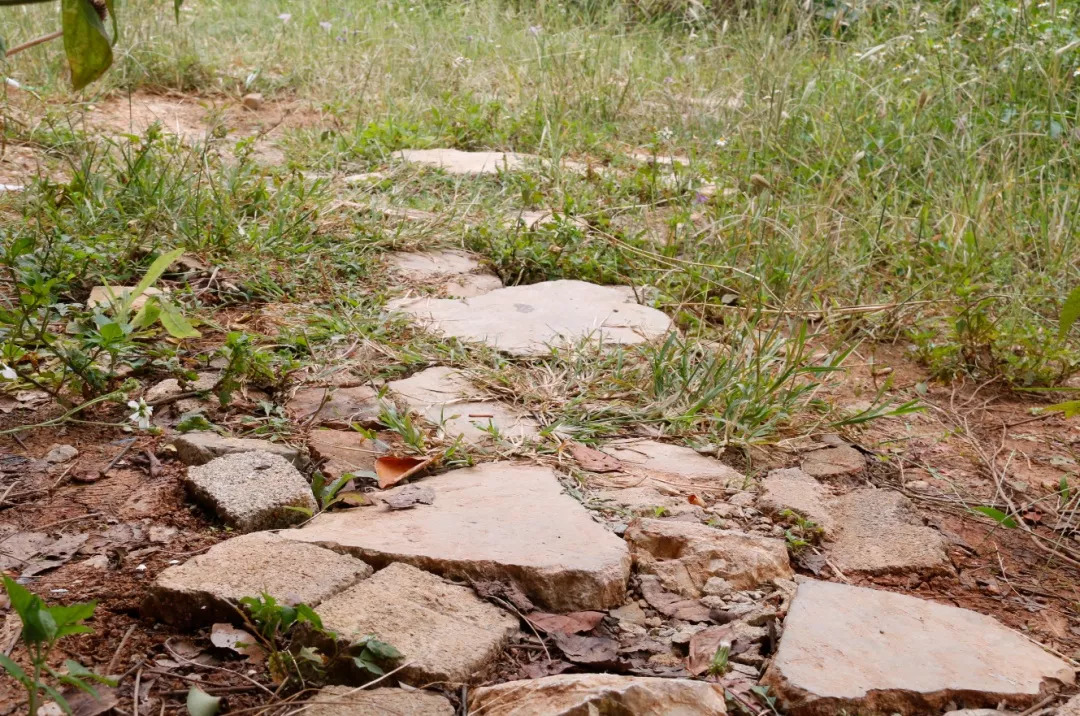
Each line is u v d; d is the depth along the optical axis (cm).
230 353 331
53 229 433
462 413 322
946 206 521
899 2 816
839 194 508
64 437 296
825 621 227
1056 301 447
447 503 266
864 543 272
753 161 609
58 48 750
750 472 303
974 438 345
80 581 231
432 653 203
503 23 975
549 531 251
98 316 311
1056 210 496
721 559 247
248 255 438
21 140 585
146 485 273
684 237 498
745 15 926
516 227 492
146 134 571
